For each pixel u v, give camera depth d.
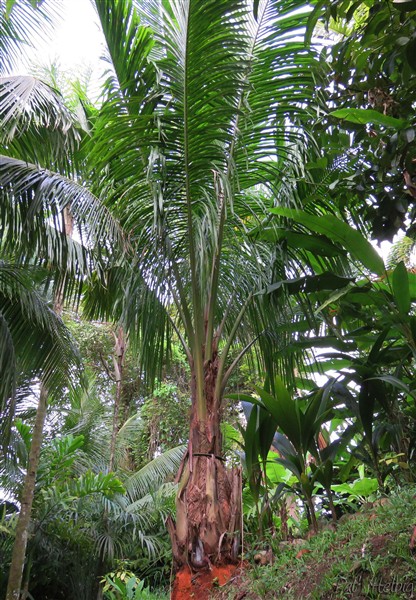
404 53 2.62
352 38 3.02
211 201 4.18
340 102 3.46
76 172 5.57
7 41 6.57
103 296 6.46
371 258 3.64
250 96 4.24
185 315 4.27
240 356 4.42
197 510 3.73
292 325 4.43
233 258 4.67
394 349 3.73
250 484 3.97
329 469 3.61
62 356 6.93
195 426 4.02
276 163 4.66
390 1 2.51
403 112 2.95
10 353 5.89
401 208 2.85
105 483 8.90
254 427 3.92
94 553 9.19
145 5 4.23
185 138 4.04
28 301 6.38
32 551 8.49
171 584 3.66
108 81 4.41
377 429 3.68
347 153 3.28
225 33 3.92
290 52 4.15
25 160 5.18
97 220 4.50
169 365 4.61
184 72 3.92
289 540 3.77
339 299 3.86
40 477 8.78
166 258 4.23
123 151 4.10
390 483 4.28
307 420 3.69
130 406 13.84
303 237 4.05
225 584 3.43
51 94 5.29
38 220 5.05
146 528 9.63
